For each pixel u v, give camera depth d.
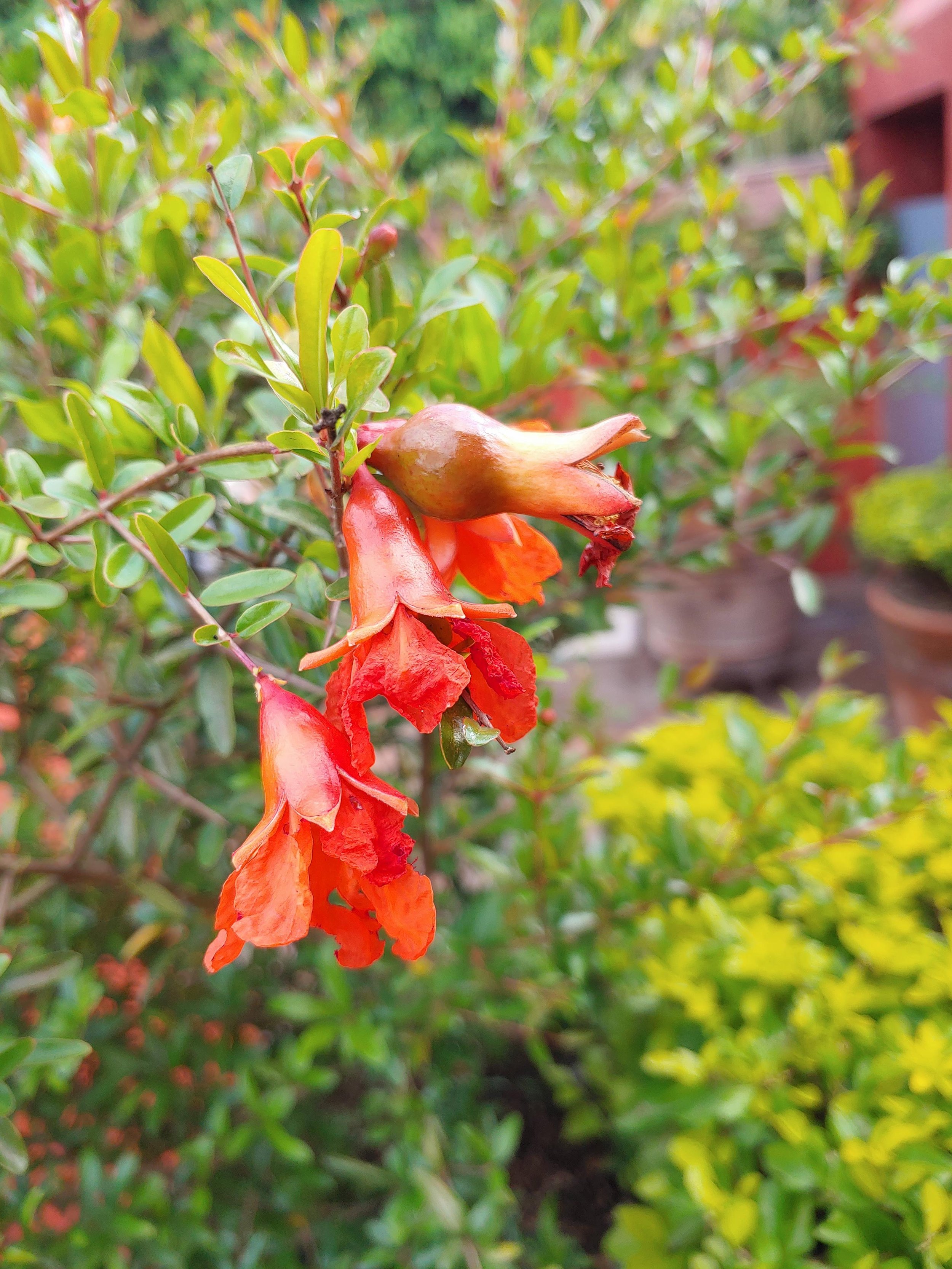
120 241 0.30
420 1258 0.30
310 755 0.14
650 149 0.42
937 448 1.21
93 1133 0.37
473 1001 0.36
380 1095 0.36
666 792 0.39
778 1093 0.27
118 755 0.29
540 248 0.37
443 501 0.15
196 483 0.21
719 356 0.42
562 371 0.32
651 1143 0.33
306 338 0.15
